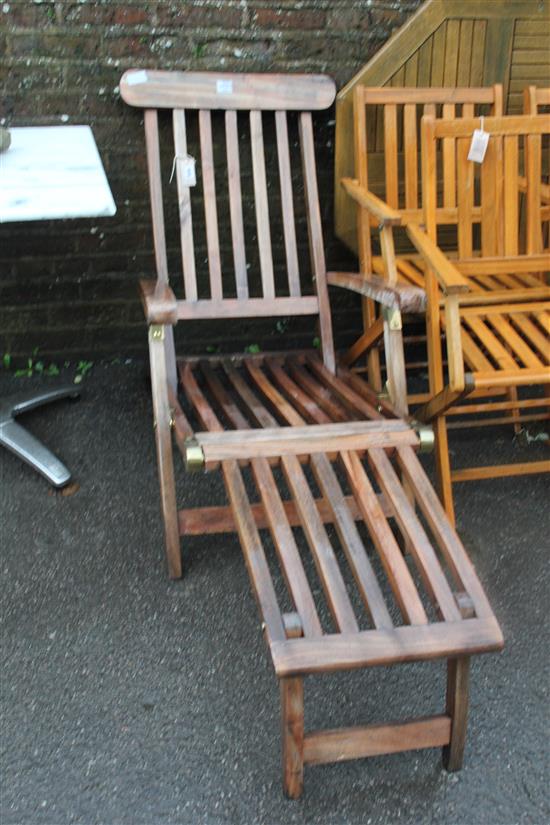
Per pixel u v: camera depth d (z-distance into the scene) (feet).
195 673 6.20
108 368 10.27
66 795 5.31
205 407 7.26
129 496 8.10
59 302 9.89
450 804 5.35
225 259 10.07
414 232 7.43
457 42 9.02
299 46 9.24
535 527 7.92
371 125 9.20
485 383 6.87
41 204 6.26
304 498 6.01
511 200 8.34
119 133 9.22
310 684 6.16
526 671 6.32
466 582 5.44
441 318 7.97
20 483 8.20
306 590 5.30
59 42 8.72
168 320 6.37
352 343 10.85
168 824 5.16
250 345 10.70
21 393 9.16
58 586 6.96
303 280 10.42
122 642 6.44
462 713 5.32
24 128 8.23
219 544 7.52
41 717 5.80
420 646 4.99
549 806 5.36
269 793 5.36
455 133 7.95
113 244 9.72
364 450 6.49
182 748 5.63
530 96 8.77
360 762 5.61
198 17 8.92
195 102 8.09
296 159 9.72
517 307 8.11
